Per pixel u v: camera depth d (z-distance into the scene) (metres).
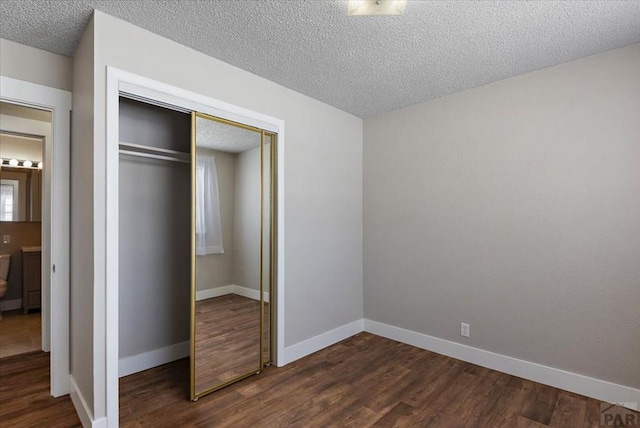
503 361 2.70
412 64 2.46
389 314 3.46
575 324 2.39
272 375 2.64
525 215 2.61
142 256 2.72
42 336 3.05
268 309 2.82
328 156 3.29
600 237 2.30
